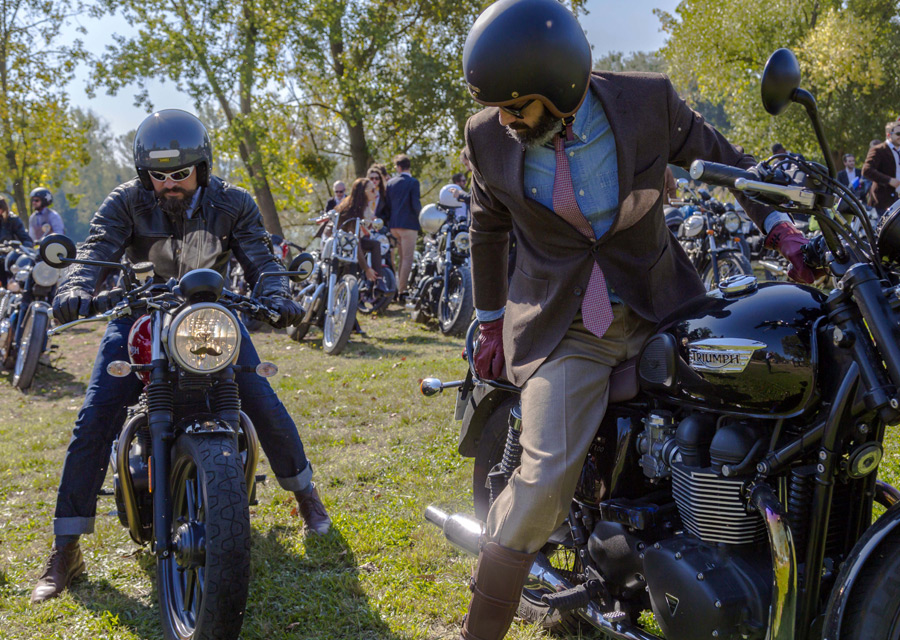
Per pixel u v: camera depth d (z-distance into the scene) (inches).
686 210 314.5
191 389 103.9
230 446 97.6
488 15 74.2
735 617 72.1
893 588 63.1
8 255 325.7
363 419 200.5
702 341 75.0
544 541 80.0
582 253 81.6
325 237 337.7
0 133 1007.0
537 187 81.1
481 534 91.6
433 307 342.6
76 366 315.0
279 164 816.9
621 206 78.4
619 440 82.7
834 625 64.5
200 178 115.0
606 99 78.2
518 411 92.5
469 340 105.7
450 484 153.2
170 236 117.6
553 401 80.4
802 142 966.4
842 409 66.7
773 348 71.0
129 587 119.5
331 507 143.8
